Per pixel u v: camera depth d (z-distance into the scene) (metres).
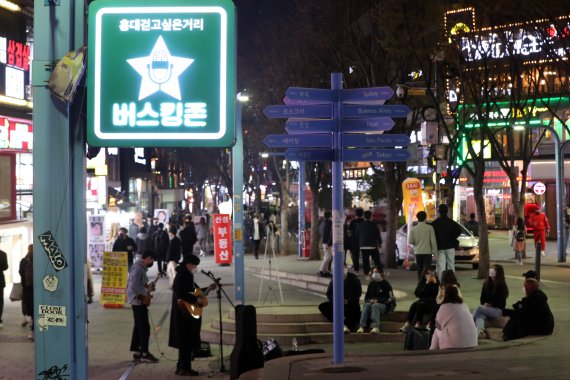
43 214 5.72
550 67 26.14
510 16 20.91
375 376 8.27
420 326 12.98
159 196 63.28
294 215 52.28
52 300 5.71
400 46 20.98
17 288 15.42
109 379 11.14
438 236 17.27
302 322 14.55
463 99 23.58
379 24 21.73
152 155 57.09
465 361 9.28
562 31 18.94
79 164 5.77
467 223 30.36
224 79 5.64
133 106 5.65
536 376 8.16
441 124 23.81
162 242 28.31
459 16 21.08
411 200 22.98
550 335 11.71
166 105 5.64
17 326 15.97
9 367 11.70
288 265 28.58
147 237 28.50
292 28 29.92
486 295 13.37
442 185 25.12
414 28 20.75
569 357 9.57
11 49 25.92
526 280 12.03
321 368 8.85
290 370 8.76
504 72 24.53
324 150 9.06
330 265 22.62
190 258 11.62
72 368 5.70
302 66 28.58
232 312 15.51
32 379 10.78
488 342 12.26
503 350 10.28
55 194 5.72
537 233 29.69
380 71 24.16
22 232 24.56
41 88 5.77
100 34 5.66
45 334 5.73
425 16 20.58
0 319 15.62
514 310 12.38
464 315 10.77
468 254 24.81
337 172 9.09
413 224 23.00
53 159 5.73
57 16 5.82
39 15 5.82
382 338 13.85
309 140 9.13
